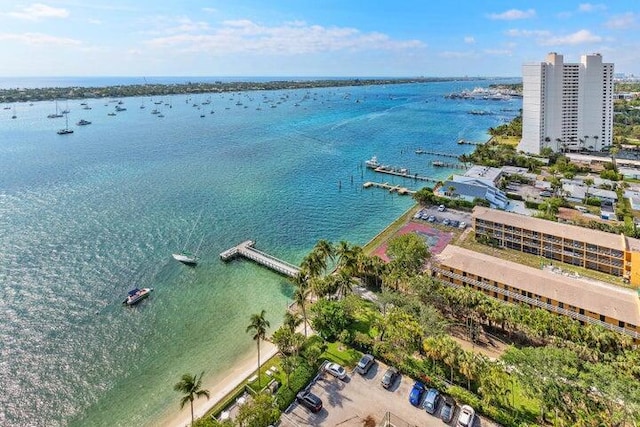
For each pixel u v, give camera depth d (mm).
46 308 81688
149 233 117000
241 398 56219
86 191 152125
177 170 184625
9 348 70375
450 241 109062
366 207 142375
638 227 108688
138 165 191750
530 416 50625
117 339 73250
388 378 56719
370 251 103625
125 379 64062
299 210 138500
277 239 115375
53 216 127500
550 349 53781
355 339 64938
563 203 135625
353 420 51156
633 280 83500
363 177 180750
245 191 157375
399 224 122750
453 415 51156
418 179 177750
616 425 43781
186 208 137250
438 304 71812
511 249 102938
